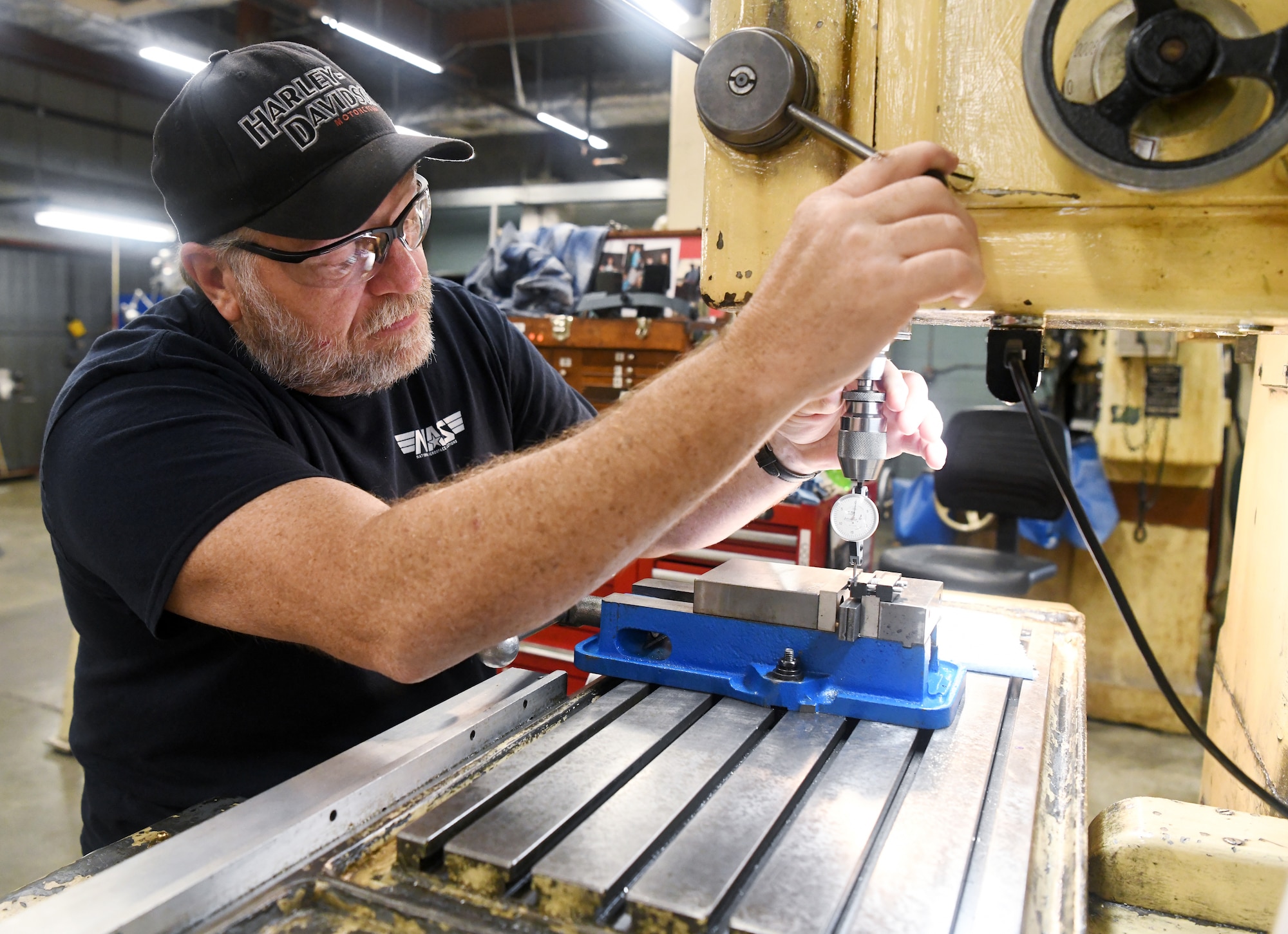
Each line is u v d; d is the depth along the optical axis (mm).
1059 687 909
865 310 561
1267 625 1099
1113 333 2777
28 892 655
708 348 627
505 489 655
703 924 507
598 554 641
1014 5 600
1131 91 532
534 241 3219
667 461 613
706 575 918
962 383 4754
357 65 6871
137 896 532
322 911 563
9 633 3701
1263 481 1213
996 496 2766
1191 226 584
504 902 556
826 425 1078
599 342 2766
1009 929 505
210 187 896
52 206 6609
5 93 6617
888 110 635
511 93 7156
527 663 2117
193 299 1048
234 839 595
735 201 683
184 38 6105
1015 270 622
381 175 915
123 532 766
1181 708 674
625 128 7508
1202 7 539
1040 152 605
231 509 742
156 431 813
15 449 7445
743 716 808
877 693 819
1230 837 686
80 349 7797
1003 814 630
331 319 959
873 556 3799
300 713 1006
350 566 692
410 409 1188
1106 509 2850
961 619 1067
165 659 982
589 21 5812
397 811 671
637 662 906
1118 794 2480
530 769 699
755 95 625
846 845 588
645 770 696
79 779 2551
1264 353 1266
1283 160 544
